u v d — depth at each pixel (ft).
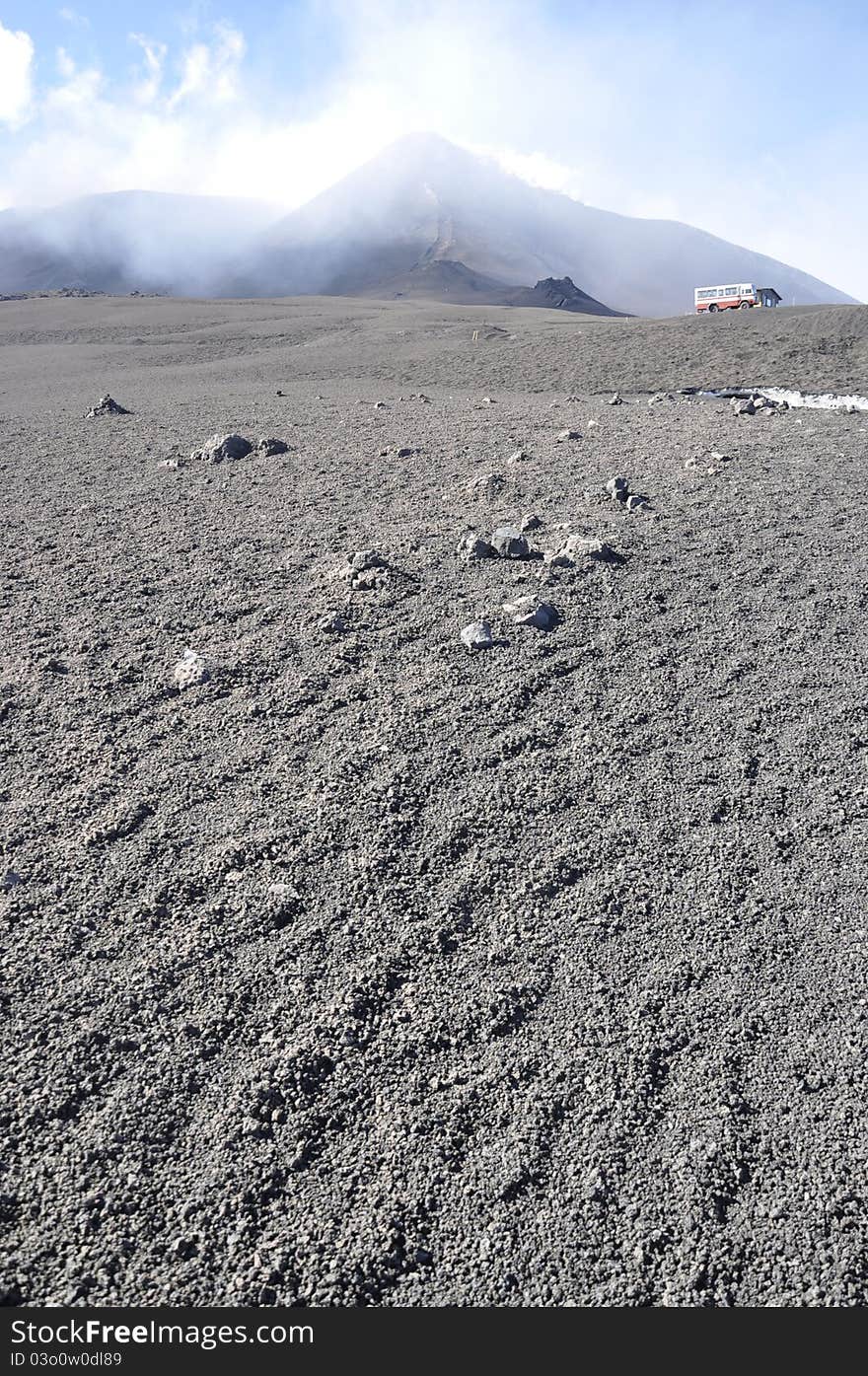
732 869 14.79
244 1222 9.85
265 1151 10.55
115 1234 9.67
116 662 20.79
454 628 22.00
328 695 19.43
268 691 19.57
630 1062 11.70
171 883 14.35
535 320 163.02
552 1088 11.37
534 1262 9.64
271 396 65.67
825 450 37.19
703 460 35.22
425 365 93.86
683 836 15.49
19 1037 11.73
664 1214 10.09
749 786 16.66
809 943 13.39
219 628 22.26
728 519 28.25
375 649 21.17
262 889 14.25
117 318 176.86
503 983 12.78
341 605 23.16
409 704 19.03
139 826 15.62
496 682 19.79
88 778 16.87
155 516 30.42
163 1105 10.98
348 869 14.70
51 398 69.21
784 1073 11.59
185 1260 9.51
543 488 32.04
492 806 16.16
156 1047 11.68
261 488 33.24
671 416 49.14
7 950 13.03
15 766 17.20
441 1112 11.07
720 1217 10.07
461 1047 11.90
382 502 31.17
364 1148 10.65
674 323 107.04
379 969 12.92
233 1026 12.03
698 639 21.40
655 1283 9.48
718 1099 11.28
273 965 12.96
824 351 84.12
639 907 14.05
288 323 157.89
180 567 25.94
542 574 24.40
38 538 28.55
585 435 41.96
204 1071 11.41
